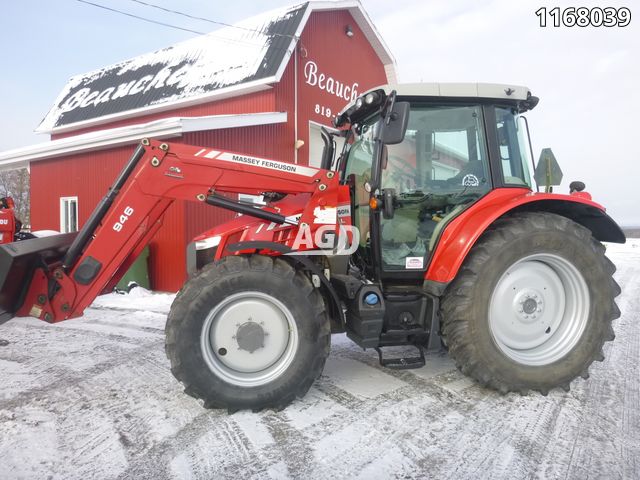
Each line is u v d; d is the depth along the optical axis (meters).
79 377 2.99
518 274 2.65
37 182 8.73
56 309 2.48
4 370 3.13
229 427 2.23
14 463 1.92
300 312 2.36
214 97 8.18
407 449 2.00
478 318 2.47
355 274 3.00
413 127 2.79
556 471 1.83
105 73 11.52
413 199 2.76
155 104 8.78
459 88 2.71
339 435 2.13
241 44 8.74
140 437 2.14
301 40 8.46
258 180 2.55
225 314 2.37
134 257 2.85
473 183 2.79
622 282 7.42
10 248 2.36
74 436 2.16
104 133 6.93
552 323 2.73
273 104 7.80
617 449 1.99
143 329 4.35
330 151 3.52
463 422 2.26
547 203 2.75
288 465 1.89
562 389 2.68
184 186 2.50
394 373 2.98
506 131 2.88
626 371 3.01
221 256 2.63
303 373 2.37
